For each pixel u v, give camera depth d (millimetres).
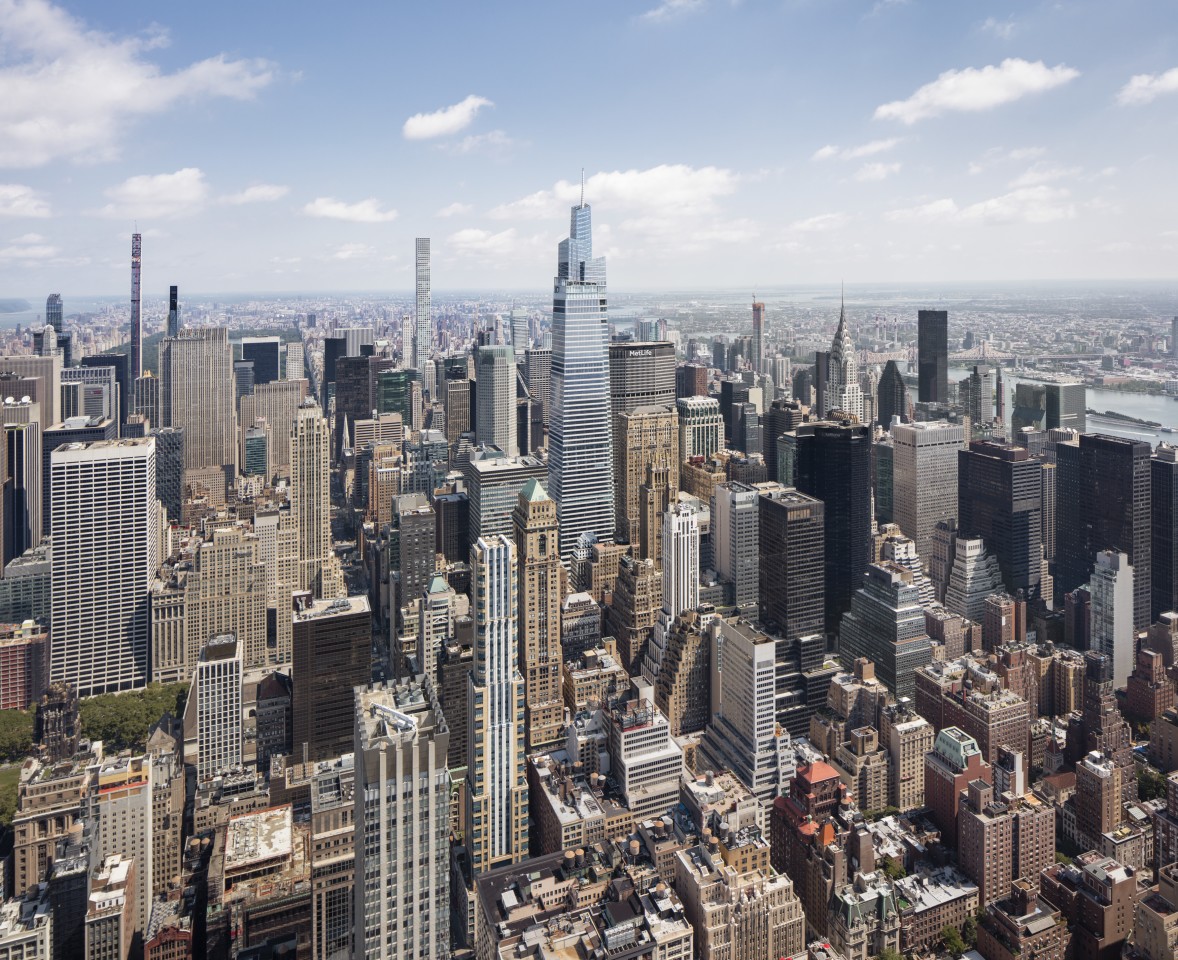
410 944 150250
